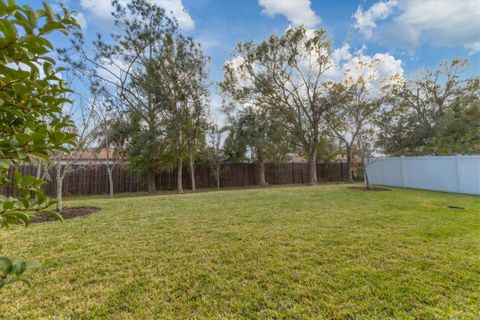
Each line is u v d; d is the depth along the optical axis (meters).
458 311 1.92
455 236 3.69
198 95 12.77
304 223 4.50
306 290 2.25
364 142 10.98
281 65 14.88
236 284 2.37
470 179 8.91
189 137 13.16
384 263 2.77
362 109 11.49
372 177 13.64
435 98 15.54
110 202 7.40
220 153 15.70
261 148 15.91
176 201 7.50
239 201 7.30
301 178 18.89
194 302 2.10
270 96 15.70
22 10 0.82
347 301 2.08
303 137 16.08
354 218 4.86
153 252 3.17
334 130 15.91
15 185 0.89
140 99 12.62
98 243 3.52
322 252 3.10
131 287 2.34
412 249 3.17
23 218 0.88
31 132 0.89
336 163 20.03
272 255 3.03
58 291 2.26
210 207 6.33
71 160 6.33
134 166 12.90
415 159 11.03
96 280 2.46
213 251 3.19
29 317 1.90
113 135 10.40
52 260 2.93
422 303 2.04
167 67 12.20
